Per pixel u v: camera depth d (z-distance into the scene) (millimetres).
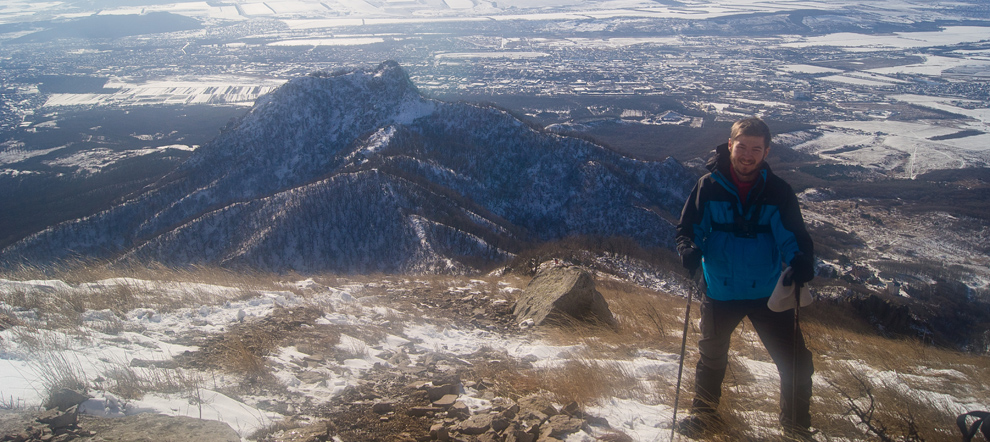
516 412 5191
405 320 9391
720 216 4855
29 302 7395
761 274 4793
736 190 4805
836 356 9062
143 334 6672
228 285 10602
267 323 7656
